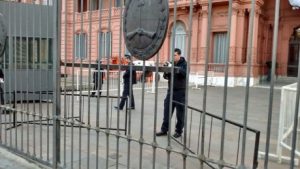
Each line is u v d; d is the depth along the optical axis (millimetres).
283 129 4812
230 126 7254
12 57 4875
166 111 6047
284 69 23016
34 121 4504
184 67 5766
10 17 4676
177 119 5957
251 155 5082
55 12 3850
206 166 4430
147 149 5168
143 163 4469
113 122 7305
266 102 12359
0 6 4801
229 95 14445
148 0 2852
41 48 4488
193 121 7723
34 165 4223
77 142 5426
